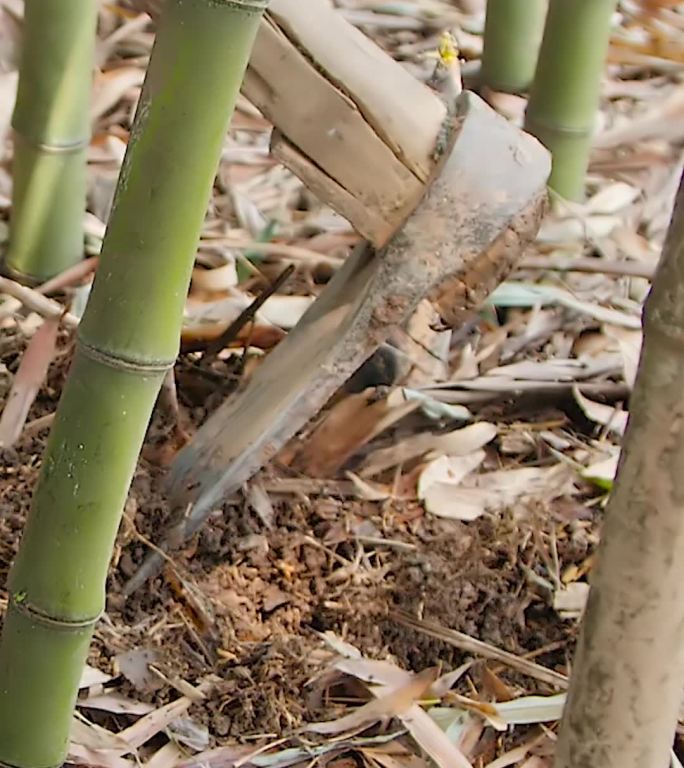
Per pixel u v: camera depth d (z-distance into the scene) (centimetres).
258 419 134
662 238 178
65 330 152
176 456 138
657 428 106
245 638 135
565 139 172
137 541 135
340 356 132
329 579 138
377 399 148
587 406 154
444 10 219
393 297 131
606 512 109
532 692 135
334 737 131
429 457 148
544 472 148
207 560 138
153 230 109
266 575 138
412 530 142
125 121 187
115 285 111
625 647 109
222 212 175
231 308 158
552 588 139
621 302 167
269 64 126
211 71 107
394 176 128
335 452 146
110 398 112
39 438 143
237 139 187
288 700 132
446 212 128
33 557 115
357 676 133
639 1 231
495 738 133
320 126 128
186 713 131
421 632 136
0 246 167
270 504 141
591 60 169
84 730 129
